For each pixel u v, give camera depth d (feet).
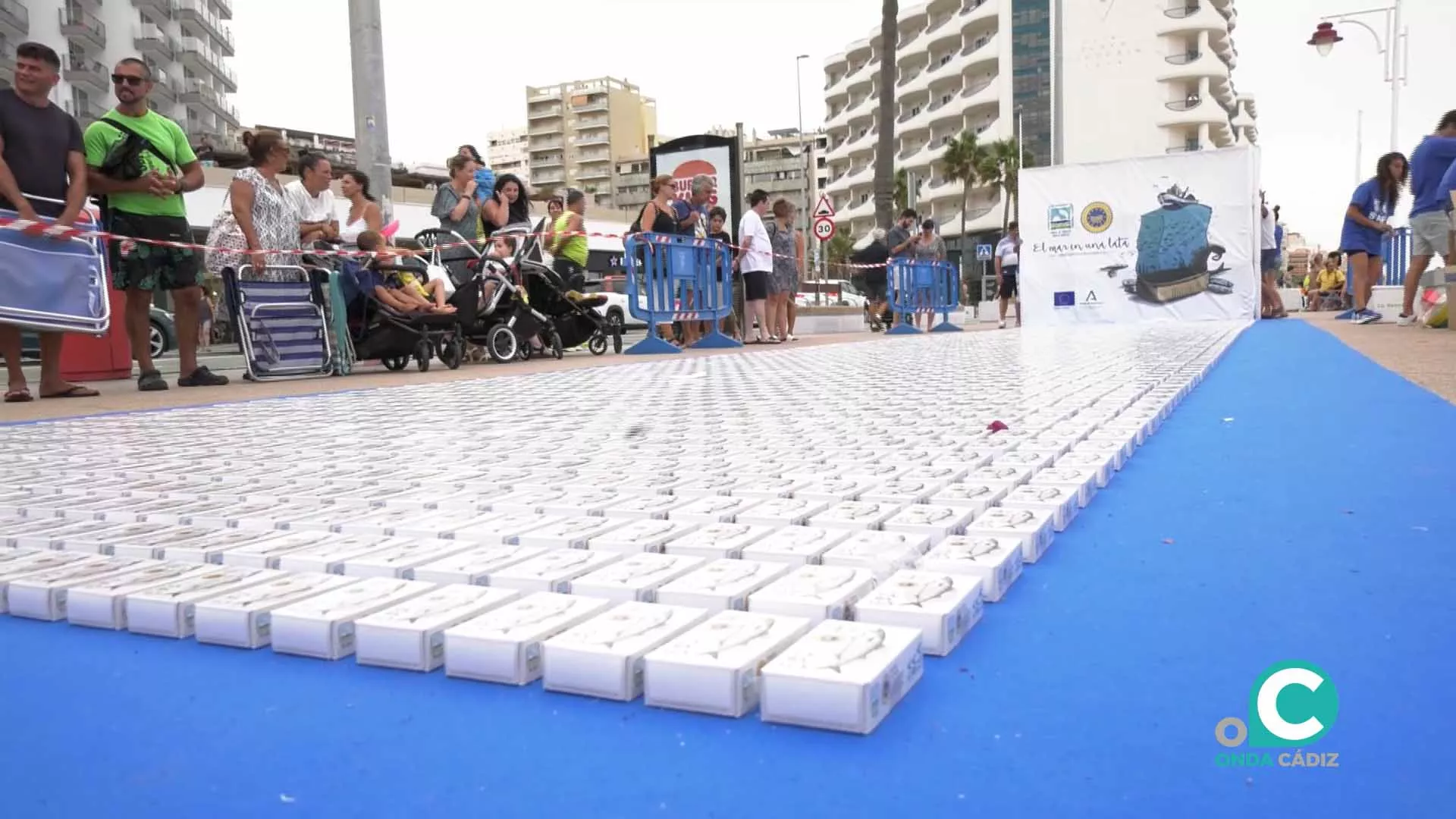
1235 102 250.37
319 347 26.02
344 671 4.60
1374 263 39.01
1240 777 3.24
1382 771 3.24
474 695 4.23
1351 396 14.03
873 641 4.10
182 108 230.68
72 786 3.48
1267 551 5.96
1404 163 36.47
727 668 3.86
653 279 34.86
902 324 52.75
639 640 4.28
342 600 5.12
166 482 9.56
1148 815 3.02
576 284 33.86
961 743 3.57
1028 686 4.06
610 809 3.17
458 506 7.86
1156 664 4.24
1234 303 48.11
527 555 5.99
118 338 27.58
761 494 7.86
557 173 458.50
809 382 19.92
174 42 221.05
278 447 12.07
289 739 3.82
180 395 20.74
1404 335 28.17
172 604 5.17
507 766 3.52
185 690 4.39
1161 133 214.48
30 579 5.78
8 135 18.79
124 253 21.33
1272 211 53.42
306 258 26.96
